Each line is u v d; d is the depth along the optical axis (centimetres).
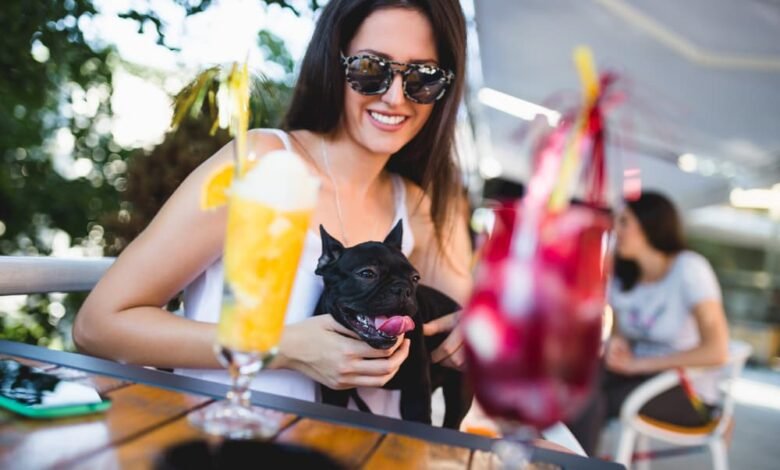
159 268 146
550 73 514
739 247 1243
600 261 62
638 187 85
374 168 181
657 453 315
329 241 145
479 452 89
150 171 221
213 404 95
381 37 167
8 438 75
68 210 367
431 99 171
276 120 227
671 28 366
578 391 61
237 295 82
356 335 139
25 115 359
